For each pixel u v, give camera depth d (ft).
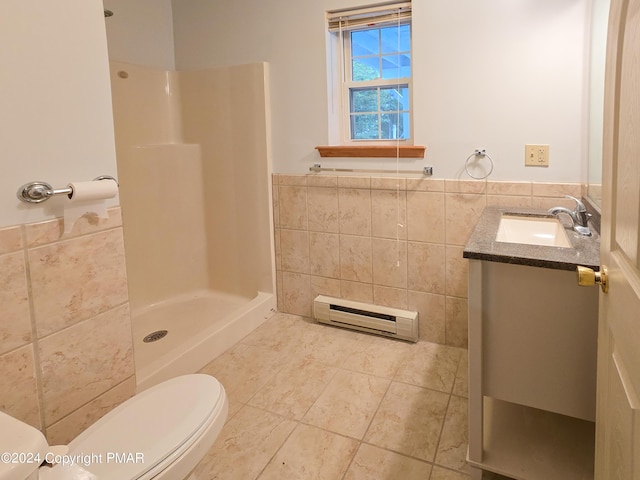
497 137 7.04
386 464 5.32
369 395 6.67
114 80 8.49
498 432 5.41
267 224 9.20
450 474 5.14
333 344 8.24
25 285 4.30
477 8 6.85
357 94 8.38
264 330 8.85
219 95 9.15
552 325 4.47
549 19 6.45
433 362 7.53
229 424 6.10
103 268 5.03
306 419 6.17
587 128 6.45
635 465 2.37
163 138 9.55
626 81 2.66
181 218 9.78
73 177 4.64
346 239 8.58
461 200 7.47
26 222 4.27
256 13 8.54
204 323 8.96
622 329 2.71
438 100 7.34
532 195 6.95
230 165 9.37
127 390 5.42
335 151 8.22
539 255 4.36
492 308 4.66
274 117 8.77
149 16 9.07
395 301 8.39
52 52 4.37
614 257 2.94
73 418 4.83
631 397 2.49
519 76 6.75
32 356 4.41
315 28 8.06
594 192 6.05
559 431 5.41
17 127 4.13
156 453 3.59
